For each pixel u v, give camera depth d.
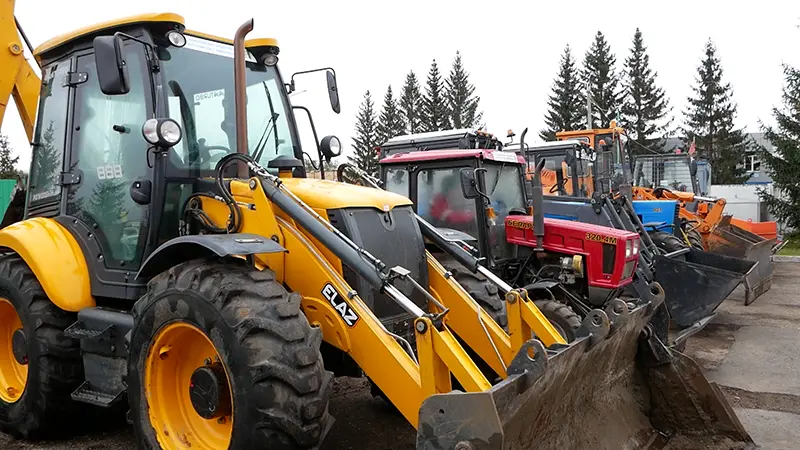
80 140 4.29
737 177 42.28
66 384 4.08
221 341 3.01
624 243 6.09
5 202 10.99
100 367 3.84
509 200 7.18
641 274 6.83
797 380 5.91
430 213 6.88
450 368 2.86
